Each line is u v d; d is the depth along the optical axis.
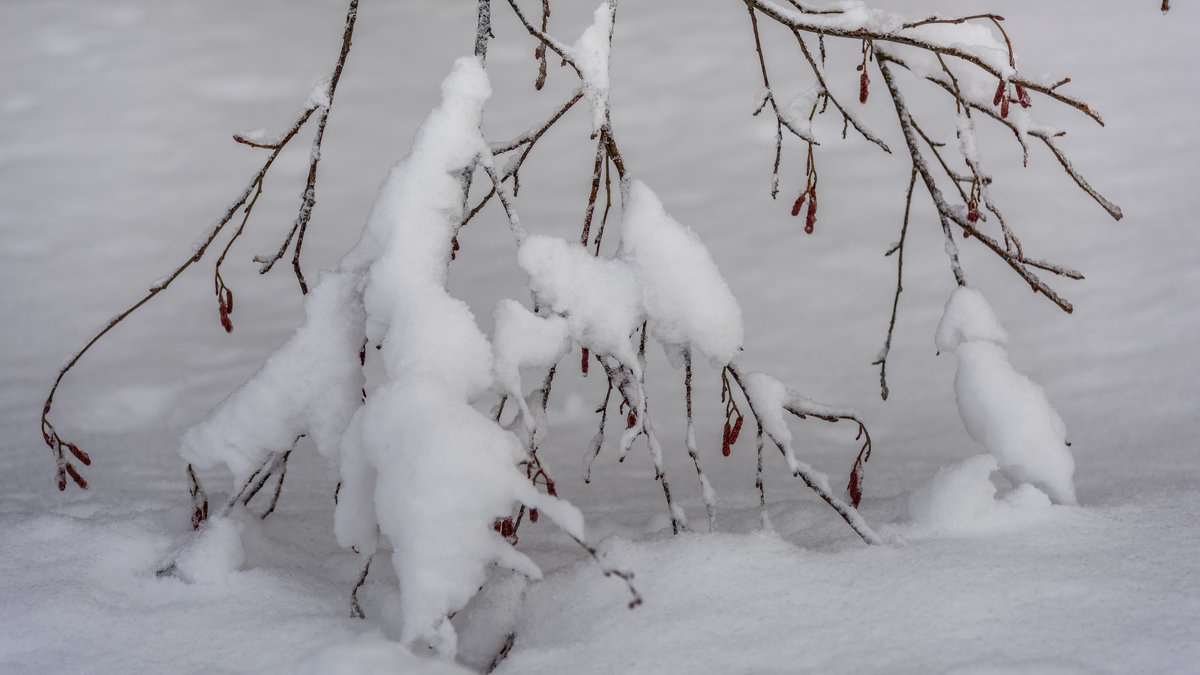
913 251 5.68
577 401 4.17
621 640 1.83
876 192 6.63
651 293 2.12
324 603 2.15
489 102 8.82
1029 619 1.77
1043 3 9.90
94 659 1.92
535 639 1.95
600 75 2.20
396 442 1.83
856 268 5.56
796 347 4.67
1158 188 6.09
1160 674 1.60
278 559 2.44
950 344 2.36
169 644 1.96
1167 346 4.22
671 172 7.29
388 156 7.77
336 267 2.20
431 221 2.07
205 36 10.56
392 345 1.98
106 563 2.30
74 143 8.11
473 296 5.37
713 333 2.13
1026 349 4.36
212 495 2.58
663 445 3.76
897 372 4.35
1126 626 1.73
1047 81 2.12
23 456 3.69
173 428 4.04
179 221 6.75
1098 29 9.14
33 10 11.17
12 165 7.73
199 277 5.86
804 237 6.04
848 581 1.95
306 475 3.37
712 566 2.04
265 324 5.21
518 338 2.03
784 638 1.79
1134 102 7.54
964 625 1.77
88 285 5.79
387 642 1.62
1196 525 2.12
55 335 5.11
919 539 2.18
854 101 8.16
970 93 2.28
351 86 9.27
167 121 8.52
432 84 9.30
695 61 9.31
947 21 2.16
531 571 1.74
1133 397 3.82
